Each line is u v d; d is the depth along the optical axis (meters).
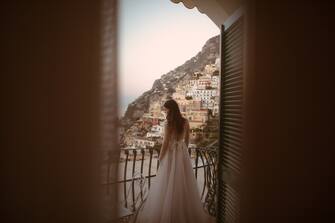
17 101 1.43
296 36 1.58
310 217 1.52
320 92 1.51
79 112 1.57
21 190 1.44
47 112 1.49
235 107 2.03
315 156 1.52
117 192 1.70
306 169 1.54
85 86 1.59
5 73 1.41
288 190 1.59
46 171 1.49
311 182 1.52
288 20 1.62
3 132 1.40
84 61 1.59
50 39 1.50
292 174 1.58
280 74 1.64
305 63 1.56
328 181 1.49
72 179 1.55
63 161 1.53
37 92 1.47
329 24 1.49
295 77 1.59
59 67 1.52
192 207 2.78
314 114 1.53
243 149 1.81
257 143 1.74
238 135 1.93
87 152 1.59
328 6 1.49
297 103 1.58
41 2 1.48
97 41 1.63
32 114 1.46
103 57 1.65
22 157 1.44
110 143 1.67
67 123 1.54
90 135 1.60
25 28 1.45
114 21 1.71
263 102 1.71
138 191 3.78
